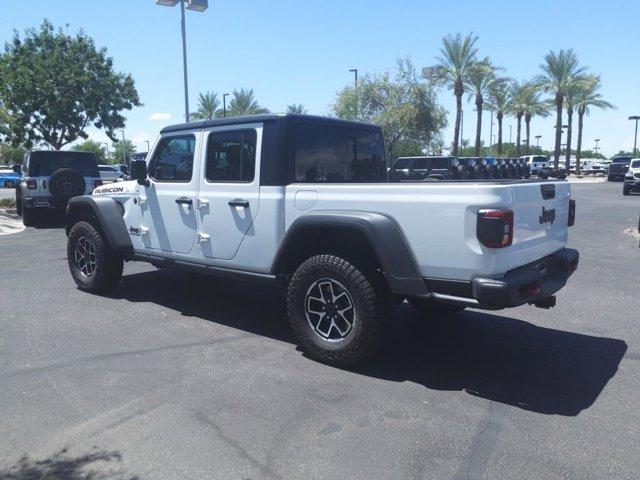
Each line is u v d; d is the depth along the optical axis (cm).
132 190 659
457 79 3800
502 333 578
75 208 729
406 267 434
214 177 564
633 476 319
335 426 375
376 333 455
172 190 605
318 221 466
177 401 410
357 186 460
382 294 459
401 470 324
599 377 463
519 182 450
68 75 1994
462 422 382
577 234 1337
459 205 409
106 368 471
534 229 458
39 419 382
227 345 533
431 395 425
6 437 359
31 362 484
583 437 363
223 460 334
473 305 417
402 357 506
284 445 351
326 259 468
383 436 362
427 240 426
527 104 5406
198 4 1574
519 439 360
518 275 425
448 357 507
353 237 470
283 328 588
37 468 325
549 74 4781
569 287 781
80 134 2133
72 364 480
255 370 471
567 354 517
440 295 429
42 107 1989
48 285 777
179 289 755
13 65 1989
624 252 1077
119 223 673
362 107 3044
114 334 562
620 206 2141
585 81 4719
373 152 622
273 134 512
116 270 713
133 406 402
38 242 1223
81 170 1588
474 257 407
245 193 532
